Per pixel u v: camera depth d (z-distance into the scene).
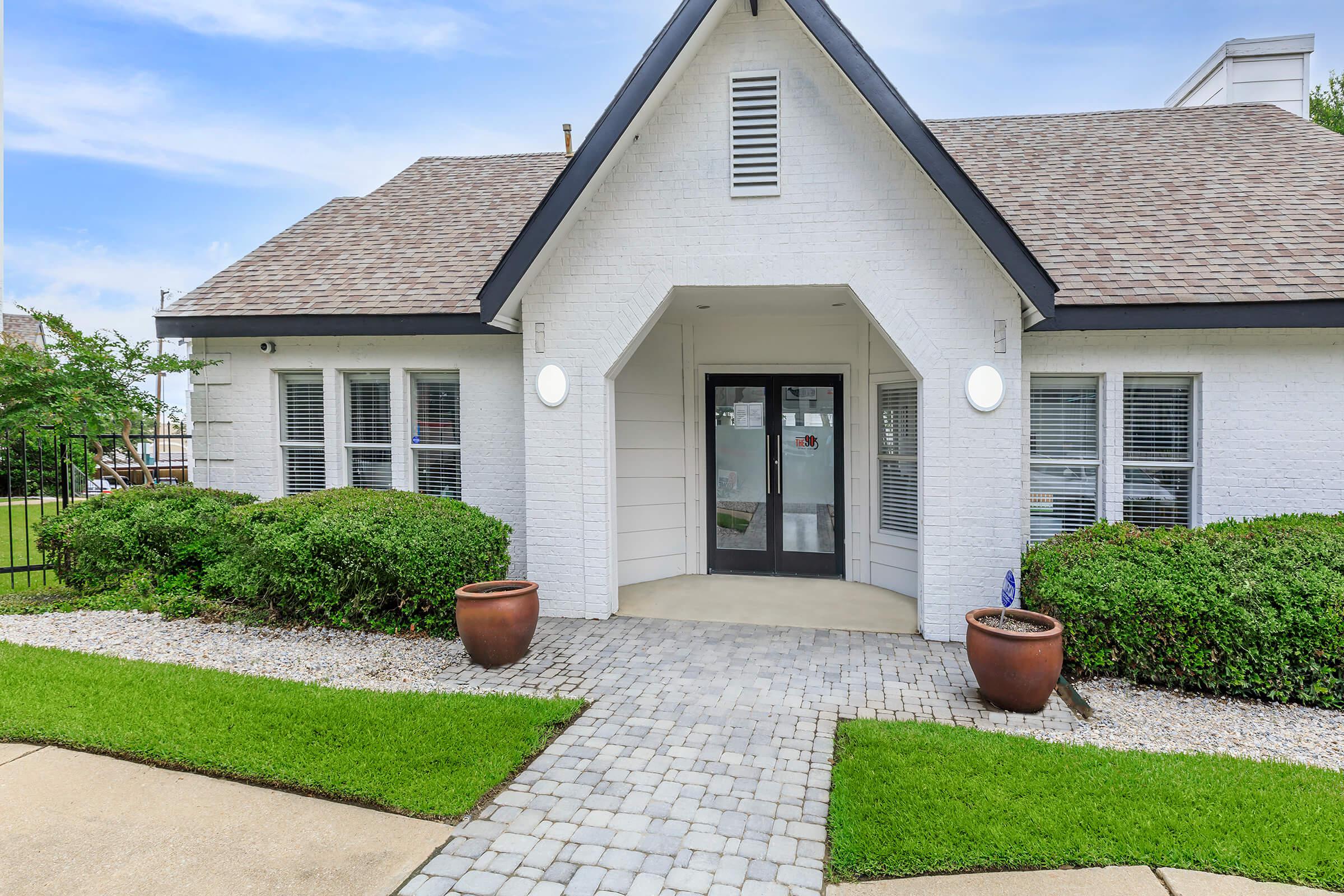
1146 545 5.79
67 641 6.34
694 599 8.20
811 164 6.84
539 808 3.72
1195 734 4.66
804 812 3.70
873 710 5.04
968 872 3.21
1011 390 6.61
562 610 7.54
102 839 3.38
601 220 7.25
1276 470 7.02
